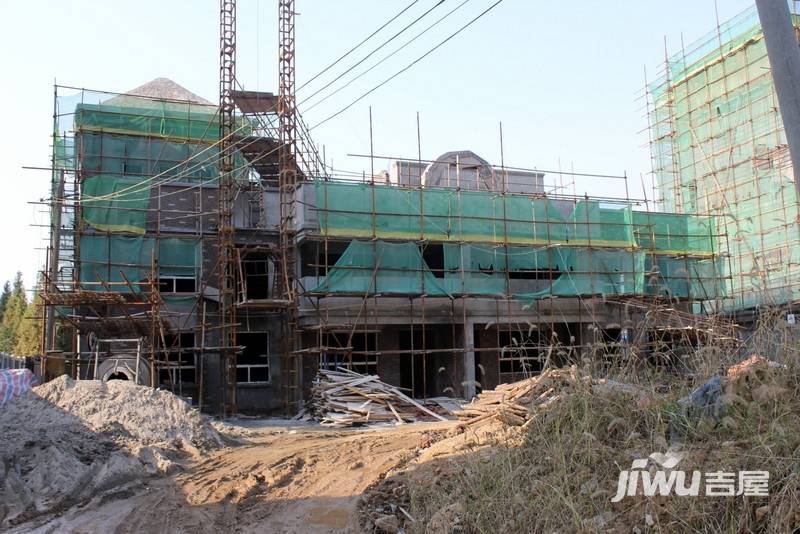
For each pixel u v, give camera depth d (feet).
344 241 97.09
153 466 45.52
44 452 45.21
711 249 110.52
